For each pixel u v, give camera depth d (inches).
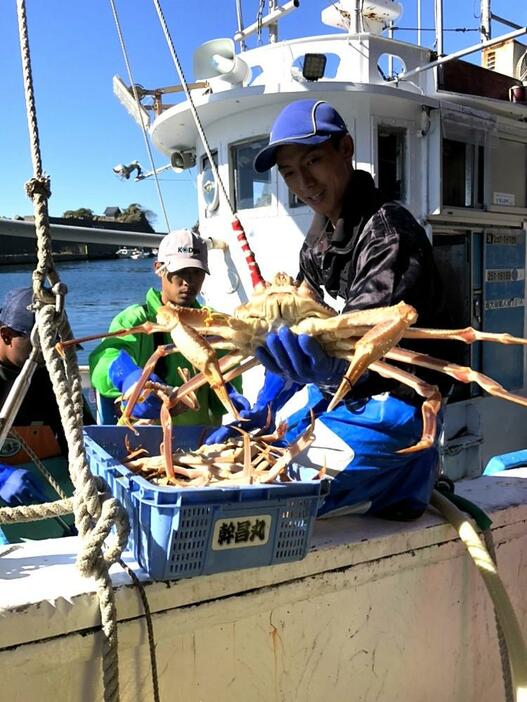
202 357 59.4
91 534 57.6
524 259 227.8
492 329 216.5
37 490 88.1
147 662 61.2
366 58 171.9
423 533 78.9
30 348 98.3
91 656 58.6
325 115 79.6
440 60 161.0
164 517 57.5
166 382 118.3
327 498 78.8
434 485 84.8
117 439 82.4
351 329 62.4
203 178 204.4
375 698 77.9
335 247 81.3
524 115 210.7
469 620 86.0
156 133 201.0
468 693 87.6
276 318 64.8
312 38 173.9
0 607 54.2
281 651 69.5
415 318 58.8
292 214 178.1
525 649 74.7
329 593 71.9
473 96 192.9
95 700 59.4
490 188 201.0
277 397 91.4
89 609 57.7
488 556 78.5
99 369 109.7
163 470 70.8
